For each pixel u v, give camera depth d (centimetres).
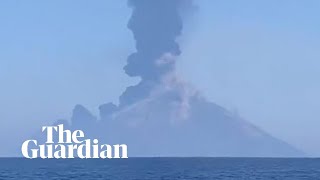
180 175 15238
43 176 14775
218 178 13925
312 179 13625
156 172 16938
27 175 15200
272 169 19162
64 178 13962
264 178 13962
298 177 14388
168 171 17625
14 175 15200
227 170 18325
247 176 14775
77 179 13612
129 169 19125
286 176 14800
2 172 16800
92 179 13600
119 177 14362
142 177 14338
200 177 14312
